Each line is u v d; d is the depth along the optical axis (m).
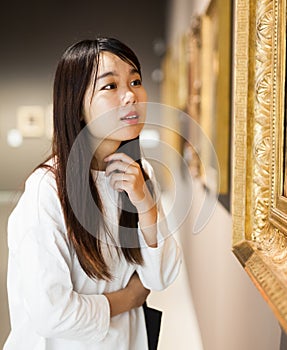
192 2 5.98
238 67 1.97
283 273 1.54
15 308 1.89
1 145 13.39
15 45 13.24
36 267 1.74
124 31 13.15
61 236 1.78
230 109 3.36
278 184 1.77
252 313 2.35
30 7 13.17
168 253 1.97
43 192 1.80
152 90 13.16
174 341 4.89
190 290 6.01
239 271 2.72
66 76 1.78
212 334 3.94
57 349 1.90
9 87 13.32
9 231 1.85
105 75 1.73
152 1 13.12
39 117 13.36
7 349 1.92
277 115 1.77
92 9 13.16
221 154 3.37
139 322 2.06
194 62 5.39
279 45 1.74
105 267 1.84
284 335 1.74
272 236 1.85
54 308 1.75
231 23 3.38
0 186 13.37
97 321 1.82
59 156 1.81
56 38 13.24
